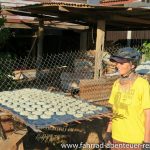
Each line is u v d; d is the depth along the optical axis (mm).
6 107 3879
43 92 4820
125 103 3490
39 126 3199
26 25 11273
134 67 3516
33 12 9055
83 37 13305
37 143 5664
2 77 7559
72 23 11180
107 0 12203
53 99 4352
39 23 10711
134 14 8141
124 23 10227
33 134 5738
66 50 14125
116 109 3600
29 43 13070
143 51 10625
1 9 9672
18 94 4582
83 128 5793
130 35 13281
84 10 7660
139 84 3447
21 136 3906
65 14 8820
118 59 3463
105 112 3750
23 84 8758
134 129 3477
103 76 7512
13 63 8617
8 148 3723
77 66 9156
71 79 8828
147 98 3393
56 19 10234
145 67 8328
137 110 3457
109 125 3865
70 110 3775
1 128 4539
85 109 3848
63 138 5793
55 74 9562
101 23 7820
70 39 14125
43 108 3852
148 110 3377
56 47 14203
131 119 3469
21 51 12891
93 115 3617
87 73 8914
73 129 5797
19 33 12117
